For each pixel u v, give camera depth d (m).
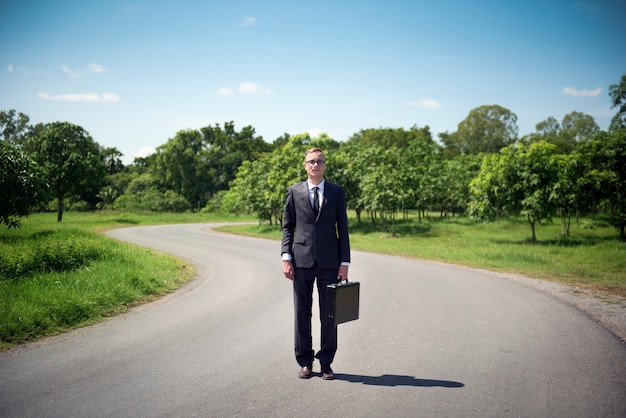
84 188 34.91
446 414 3.21
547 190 19.25
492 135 82.12
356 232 27.97
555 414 3.20
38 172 13.40
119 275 8.48
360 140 84.81
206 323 6.02
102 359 4.48
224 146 91.19
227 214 52.84
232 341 5.15
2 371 4.13
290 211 4.20
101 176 35.00
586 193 22.12
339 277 4.09
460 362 4.37
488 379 3.90
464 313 6.55
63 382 3.85
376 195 24.80
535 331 5.52
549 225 30.92
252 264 13.02
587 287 8.93
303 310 4.07
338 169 29.95
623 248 16.50
